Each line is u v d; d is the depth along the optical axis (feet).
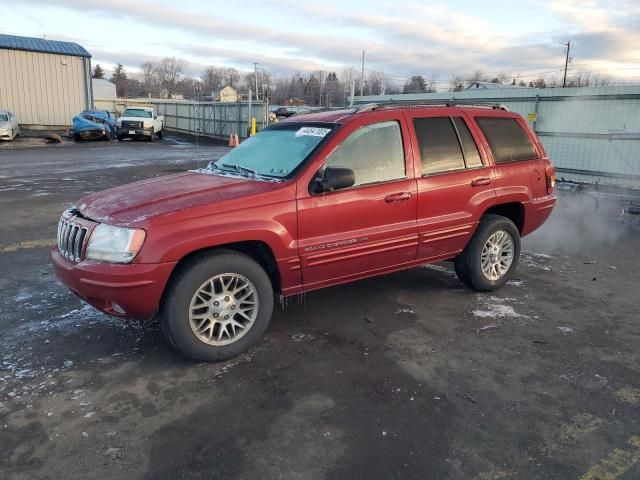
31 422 10.02
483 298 17.16
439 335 14.24
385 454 9.24
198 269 11.85
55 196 34.73
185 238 11.55
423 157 15.39
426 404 10.85
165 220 11.51
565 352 13.33
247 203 12.39
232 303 12.58
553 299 17.17
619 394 11.37
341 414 10.46
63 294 16.87
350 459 9.10
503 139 17.57
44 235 24.49
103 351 13.02
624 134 34.99
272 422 10.16
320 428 9.98
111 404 10.69
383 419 10.30
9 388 11.19
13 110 96.63
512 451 9.38
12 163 54.13
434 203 15.48
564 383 11.79
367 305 16.39
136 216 11.67
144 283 11.27
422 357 12.94
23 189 37.40
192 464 8.93
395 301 16.76
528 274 19.92
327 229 13.52
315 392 11.27
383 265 15.01
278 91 318.45
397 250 14.96
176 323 11.80
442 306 16.37
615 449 9.50
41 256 21.11
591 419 10.42
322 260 13.57
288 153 14.39
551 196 19.04
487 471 8.85
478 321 15.23
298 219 13.00
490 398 11.12
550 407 10.82
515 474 8.79
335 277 14.24
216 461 9.01
